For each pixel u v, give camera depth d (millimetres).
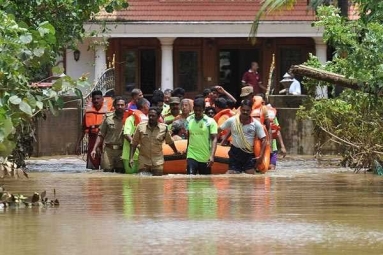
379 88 30984
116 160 35656
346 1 48000
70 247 15492
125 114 35625
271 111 38094
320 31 61062
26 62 23703
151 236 16609
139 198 23672
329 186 27844
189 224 18156
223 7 63031
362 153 35219
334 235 16719
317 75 31547
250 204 22031
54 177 31875
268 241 16094
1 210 20703
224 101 38562
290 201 22781
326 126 38594
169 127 36875
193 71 64250
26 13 32688
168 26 61375
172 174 34594
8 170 24109
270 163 37125
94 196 24297
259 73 64125
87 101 46469
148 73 63688
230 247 15469
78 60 60875
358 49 30609
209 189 26578
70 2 34062
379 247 15484
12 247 15508
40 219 18969
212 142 34406
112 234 16844
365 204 22031
